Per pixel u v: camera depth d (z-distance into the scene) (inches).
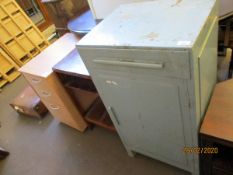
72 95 63.2
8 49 113.8
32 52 126.0
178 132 39.8
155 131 43.8
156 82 33.2
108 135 67.6
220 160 42.1
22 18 119.0
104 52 34.5
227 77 52.9
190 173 50.5
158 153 50.2
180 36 28.8
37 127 80.5
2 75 111.3
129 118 45.5
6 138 79.7
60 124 78.4
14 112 92.2
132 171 55.6
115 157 60.6
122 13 42.4
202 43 29.9
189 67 27.7
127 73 35.2
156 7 39.6
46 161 66.4
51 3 88.8
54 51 65.6
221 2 44.4
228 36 53.1
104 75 39.1
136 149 54.8
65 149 68.2
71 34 72.6
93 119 65.6
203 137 36.4
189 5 35.7
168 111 36.9
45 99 67.8
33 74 59.1
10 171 66.8
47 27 147.7
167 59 28.6
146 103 38.5
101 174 57.4
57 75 57.9
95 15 64.5
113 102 44.3
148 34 32.0
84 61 39.6
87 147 66.2
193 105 32.6
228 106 38.4
